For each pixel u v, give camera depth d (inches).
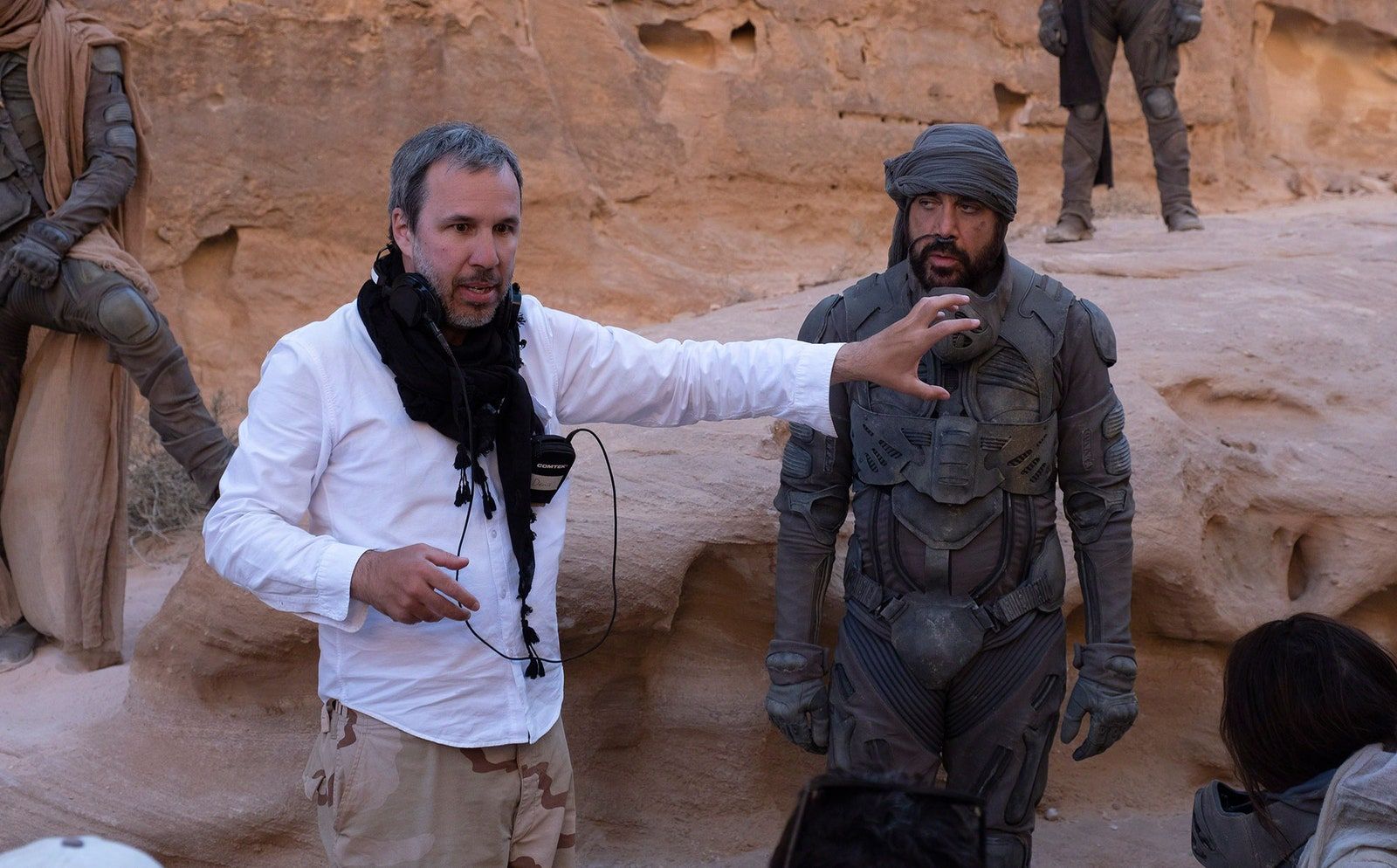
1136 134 511.8
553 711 97.5
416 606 84.2
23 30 172.4
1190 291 221.9
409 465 91.0
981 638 113.7
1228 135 544.7
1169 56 299.9
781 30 394.3
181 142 293.9
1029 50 458.3
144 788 132.2
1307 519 171.2
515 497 93.1
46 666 174.6
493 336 92.8
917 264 111.6
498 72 326.0
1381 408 184.4
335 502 91.9
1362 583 170.1
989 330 111.0
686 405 102.1
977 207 109.0
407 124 316.5
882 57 417.1
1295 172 561.0
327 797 94.6
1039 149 461.7
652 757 154.4
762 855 154.1
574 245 334.6
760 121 386.9
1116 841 160.1
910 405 114.3
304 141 305.3
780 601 121.4
